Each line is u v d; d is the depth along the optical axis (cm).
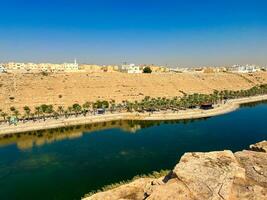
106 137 11550
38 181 6888
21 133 12300
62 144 10506
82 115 15325
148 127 13488
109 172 7388
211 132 12106
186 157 3547
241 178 3169
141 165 7875
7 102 16362
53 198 5938
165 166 7744
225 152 3734
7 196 6078
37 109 14688
